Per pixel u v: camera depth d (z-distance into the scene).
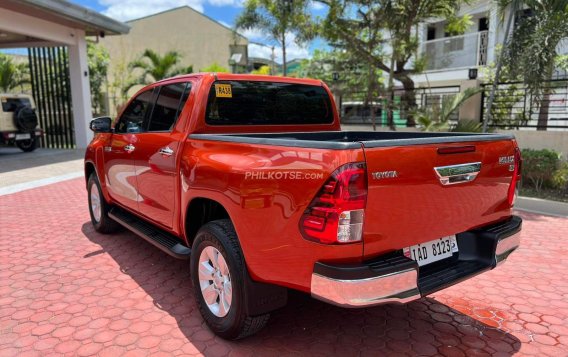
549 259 4.71
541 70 7.90
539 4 7.94
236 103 3.83
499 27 9.39
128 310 3.53
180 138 3.53
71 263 4.60
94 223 5.70
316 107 4.53
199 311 3.36
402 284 2.39
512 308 3.59
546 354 2.92
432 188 2.58
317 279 2.35
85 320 3.36
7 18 12.05
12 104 14.34
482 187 2.91
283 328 3.23
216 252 3.02
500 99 9.56
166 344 3.01
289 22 15.09
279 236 2.53
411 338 3.11
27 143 14.89
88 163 5.58
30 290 3.92
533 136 8.91
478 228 3.05
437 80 17.02
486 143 2.92
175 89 3.95
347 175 2.22
